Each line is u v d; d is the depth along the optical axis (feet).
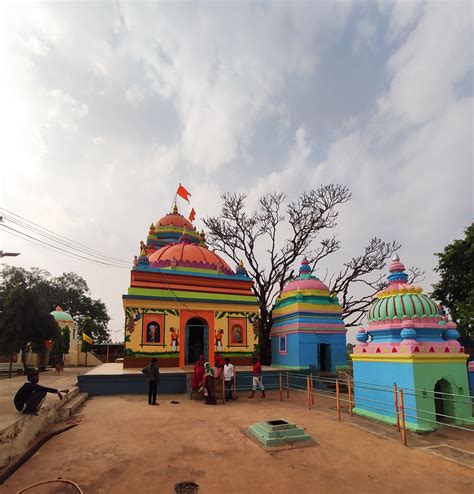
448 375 29.94
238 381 49.39
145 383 45.62
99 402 39.42
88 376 44.24
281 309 64.54
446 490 17.53
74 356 112.16
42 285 136.56
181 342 53.72
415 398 28.22
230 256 86.99
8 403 28.07
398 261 36.52
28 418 23.20
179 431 27.30
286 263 81.66
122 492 16.90
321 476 18.99
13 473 19.08
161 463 20.56
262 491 17.21
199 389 42.04
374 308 34.42
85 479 18.30
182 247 66.23
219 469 19.76
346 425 29.48
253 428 26.48
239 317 58.70
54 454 22.04
